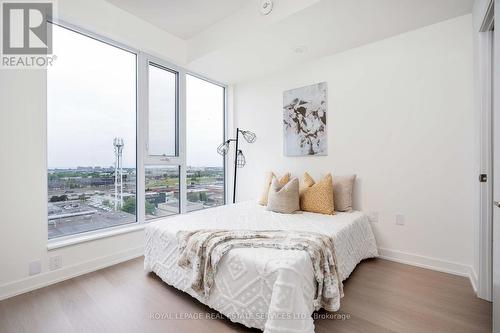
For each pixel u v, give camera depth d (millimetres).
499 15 1224
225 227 2010
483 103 1781
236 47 2645
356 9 1985
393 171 2447
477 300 1733
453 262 2145
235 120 3895
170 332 1449
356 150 2672
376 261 2434
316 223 2135
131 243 2582
